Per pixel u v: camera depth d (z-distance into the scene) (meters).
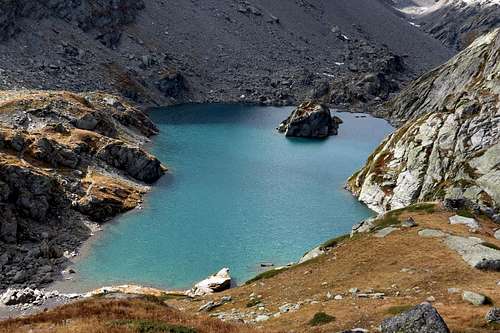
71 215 98.75
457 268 50.31
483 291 43.06
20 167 92.81
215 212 112.06
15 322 36.03
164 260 87.06
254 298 56.47
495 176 101.38
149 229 100.50
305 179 142.75
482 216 74.81
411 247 59.09
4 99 147.38
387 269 54.16
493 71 151.50
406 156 126.19
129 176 129.00
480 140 113.06
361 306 40.94
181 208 113.62
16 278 75.19
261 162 160.75
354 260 59.81
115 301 41.00
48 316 36.81
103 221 102.75
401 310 36.75
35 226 90.50
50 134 130.12
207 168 149.50
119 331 29.36
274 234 100.62
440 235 61.41
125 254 88.75
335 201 124.00
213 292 73.81
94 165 123.94
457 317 34.44
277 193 128.25
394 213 77.75
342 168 157.25
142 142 175.88
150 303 41.91
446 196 105.38
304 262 67.62
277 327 39.91
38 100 148.50
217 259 88.19
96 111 159.88
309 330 36.50
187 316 37.06
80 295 70.94
